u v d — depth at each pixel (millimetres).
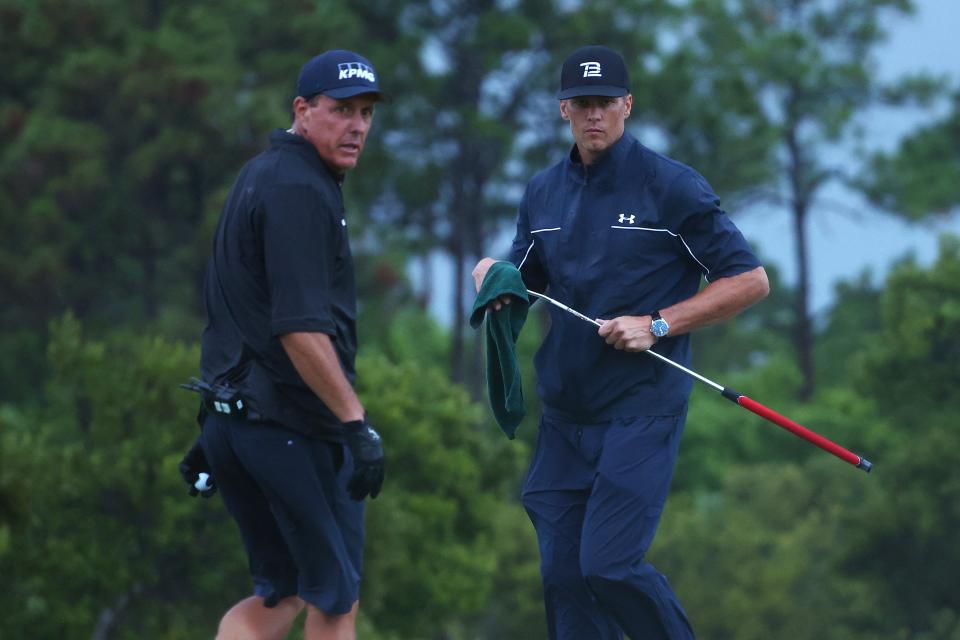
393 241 164875
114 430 81375
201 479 18719
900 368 138375
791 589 137375
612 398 20359
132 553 79000
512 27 156875
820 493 158875
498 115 168000
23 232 125938
